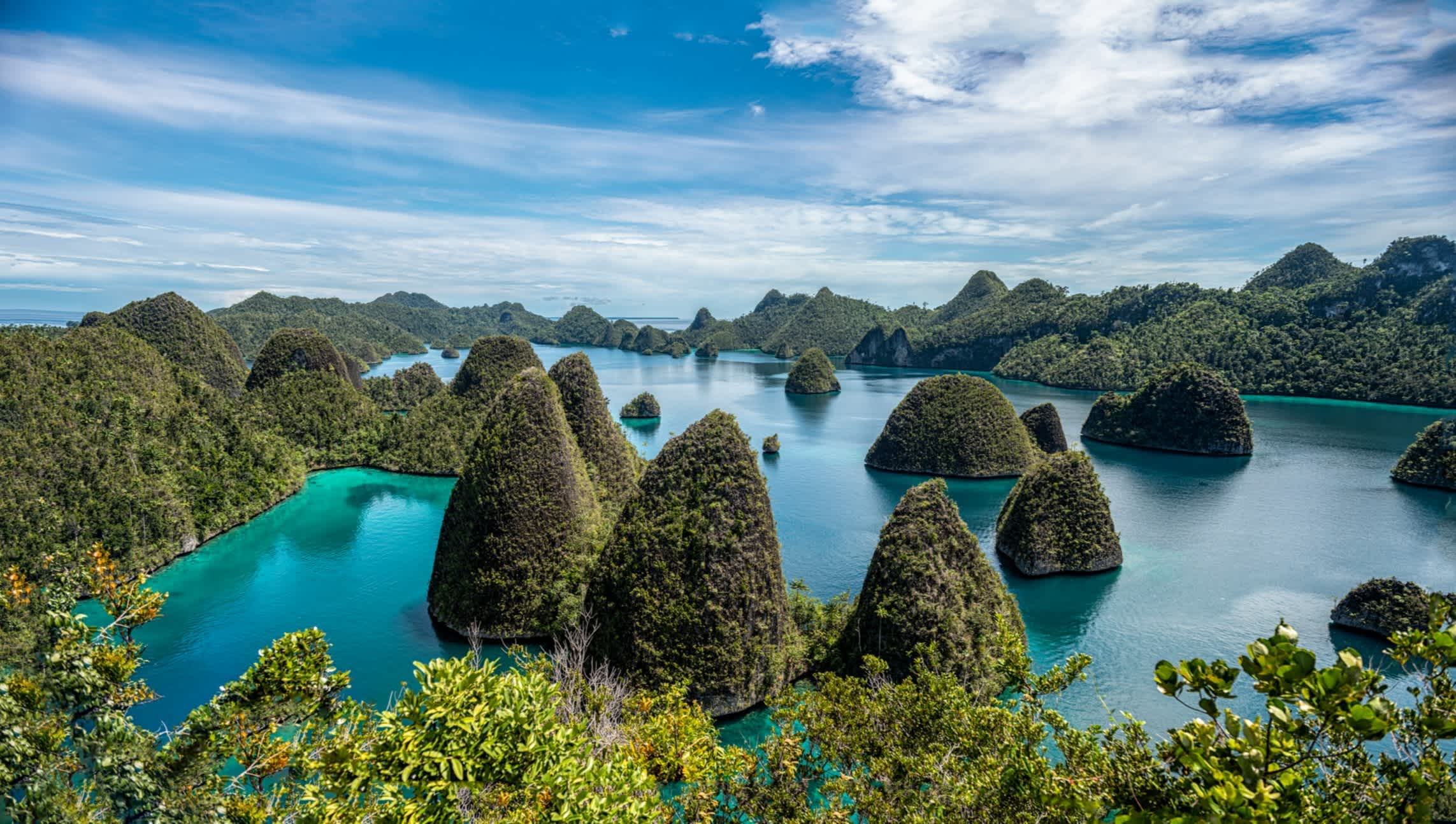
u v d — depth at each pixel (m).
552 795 12.78
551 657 33.94
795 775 19.61
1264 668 7.15
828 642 40.88
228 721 13.92
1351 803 8.14
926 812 15.49
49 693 12.99
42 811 11.27
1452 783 7.77
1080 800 9.20
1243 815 6.86
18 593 14.51
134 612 14.62
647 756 20.25
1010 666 18.59
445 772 12.16
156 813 12.61
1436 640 7.43
